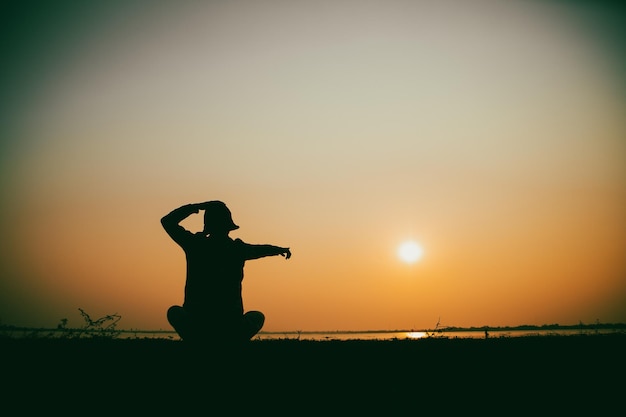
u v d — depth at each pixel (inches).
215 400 171.2
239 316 223.1
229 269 224.5
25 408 156.8
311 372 207.2
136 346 237.6
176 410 160.6
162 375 194.7
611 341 273.9
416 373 209.9
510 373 209.0
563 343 270.1
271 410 163.5
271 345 256.4
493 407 168.4
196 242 225.6
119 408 160.4
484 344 271.3
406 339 296.5
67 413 154.2
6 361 204.7
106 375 192.2
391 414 161.2
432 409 166.1
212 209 232.1
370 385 193.2
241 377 196.4
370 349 255.4
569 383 194.1
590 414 160.1
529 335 319.3
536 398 177.0
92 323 273.4
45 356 213.9
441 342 281.7
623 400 173.2
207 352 219.5
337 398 177.2
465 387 190.9
